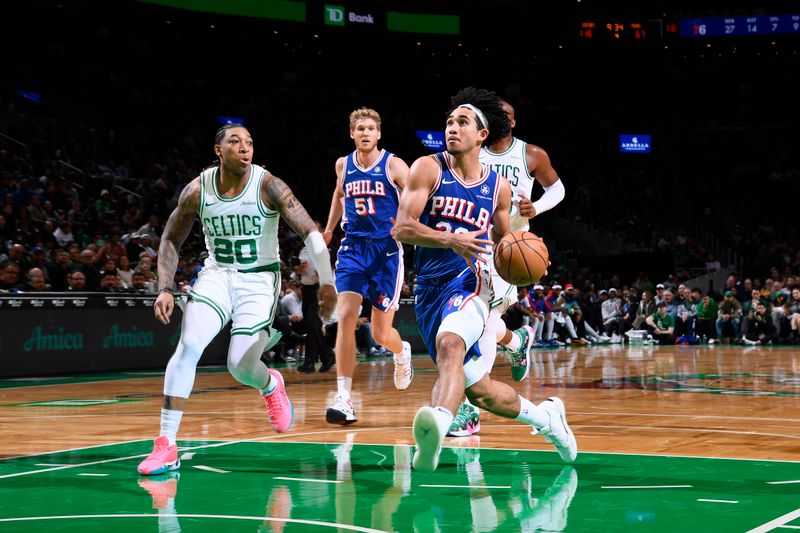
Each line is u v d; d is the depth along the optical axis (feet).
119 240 43.16
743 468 13.32
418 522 9.99
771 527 9.62
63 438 17.01
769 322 60.23
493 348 13.26
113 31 75.92
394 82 90.27
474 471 13.28
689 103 98.53
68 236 44.52
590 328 62.13
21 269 36.45
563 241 86.94
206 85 79.66
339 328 19.27
